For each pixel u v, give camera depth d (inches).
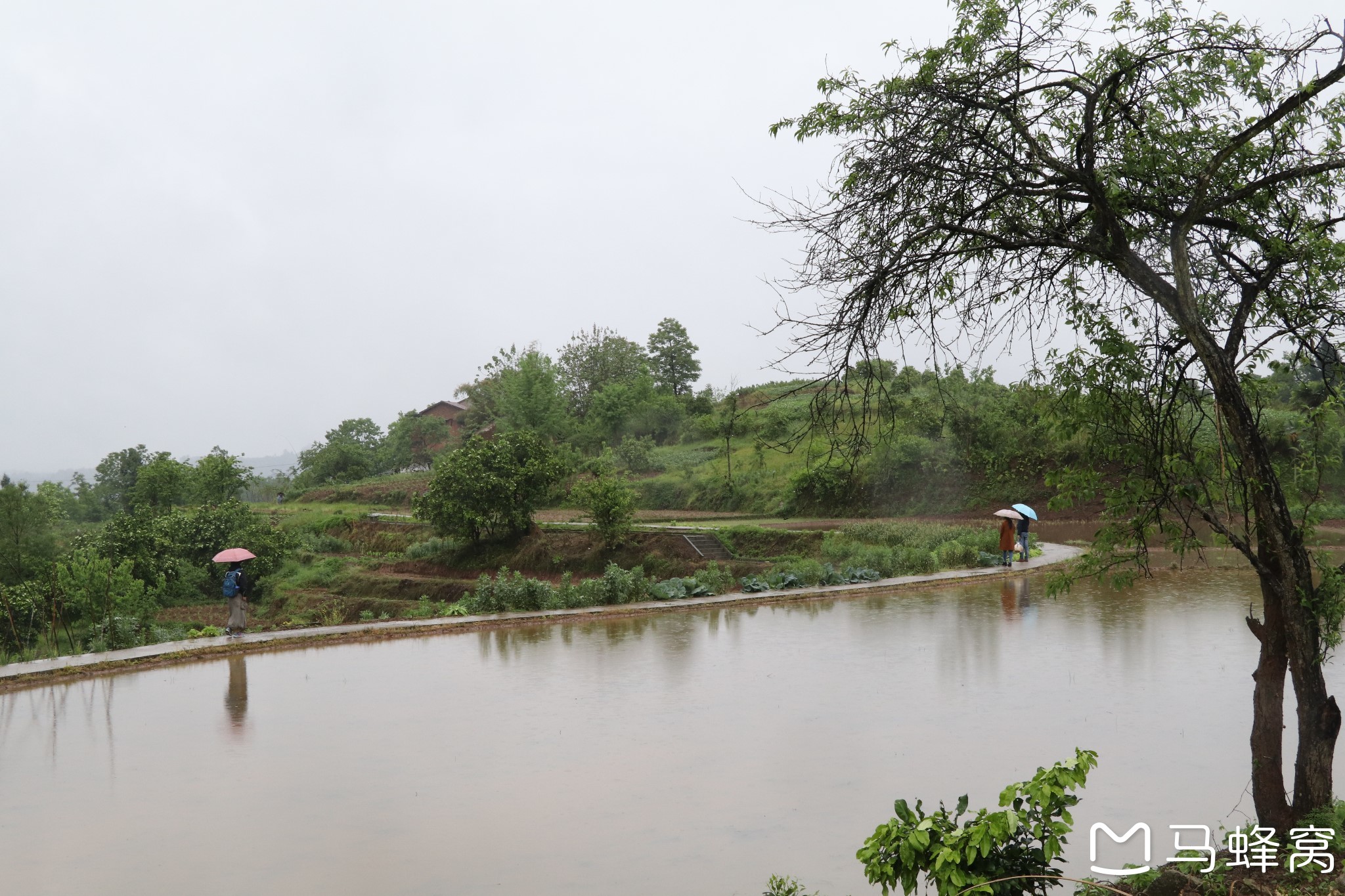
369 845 244.5
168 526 1274.6
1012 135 202.1
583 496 1350.9
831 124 198.7
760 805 266.5
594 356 3189.0
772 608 695.1
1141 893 185.9
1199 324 185.9
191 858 238.2
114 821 267.6
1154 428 202.7
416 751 334.0
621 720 369.7
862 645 520.1
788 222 200.1
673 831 249.0
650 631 602.2
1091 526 1241.4
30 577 1056.8
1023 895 162.4
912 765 297.4
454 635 615.8
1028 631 541.0
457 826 256.8
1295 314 198.2
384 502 2370.8
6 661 605.6
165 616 1112.2
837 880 216.2
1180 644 482.6
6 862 238.1
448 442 3171.8
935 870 154.0
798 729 346.0
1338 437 203.0
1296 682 193.9
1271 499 188.5
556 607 714.2
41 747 353.4
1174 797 258.8
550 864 229.3
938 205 199.8
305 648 578.6
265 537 1314.0
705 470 1915.6
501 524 1465.3
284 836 252.7
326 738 354.6
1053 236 199.2
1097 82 194.9
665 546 1270.9
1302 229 197.3
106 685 479.8
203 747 347.3
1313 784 192.9
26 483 1176.2
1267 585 194.7
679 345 3503.9
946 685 409.7
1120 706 360.2
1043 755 303.0
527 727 363.3
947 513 1403.8
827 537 1178.6
